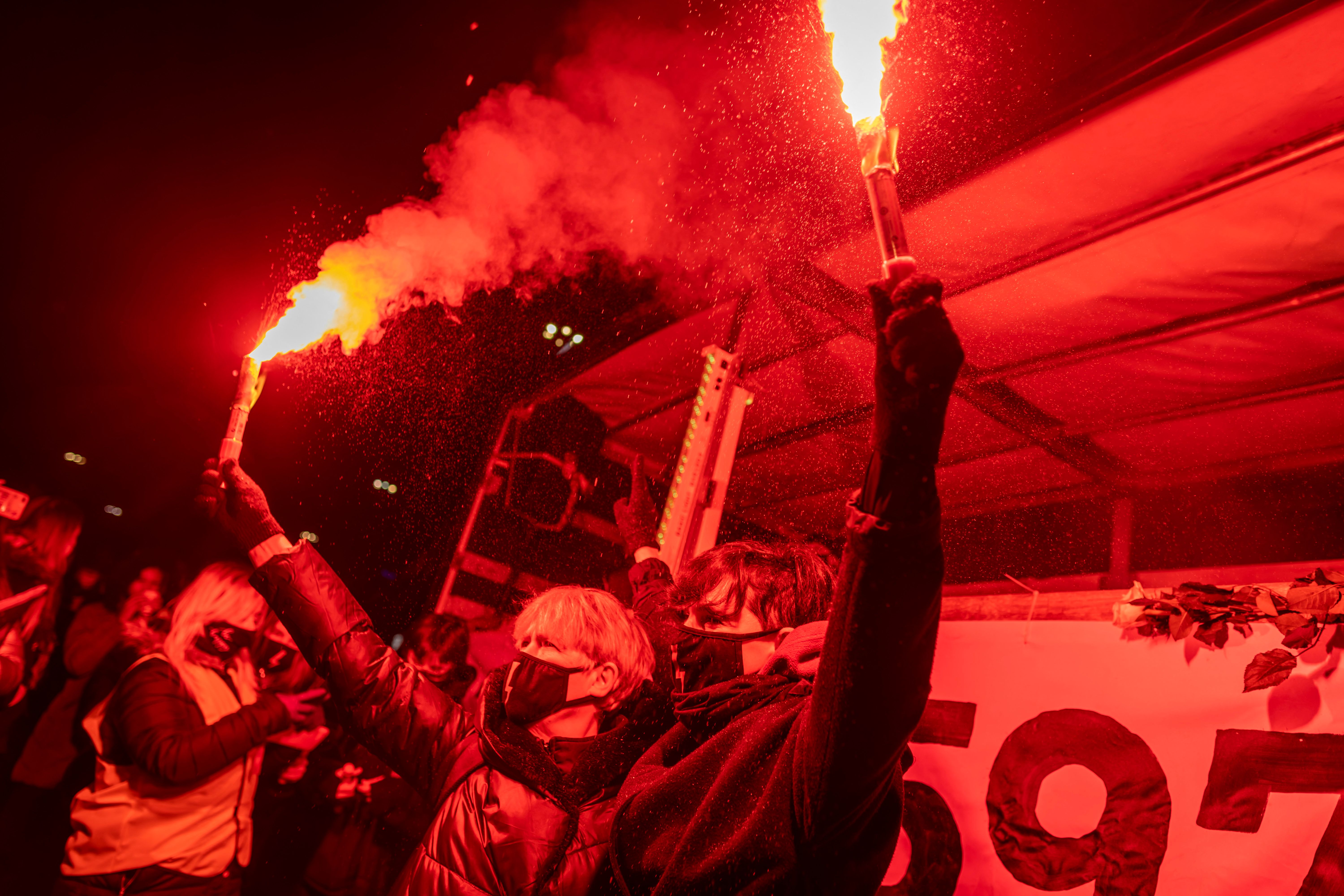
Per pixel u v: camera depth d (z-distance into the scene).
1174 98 1.95
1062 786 1.77
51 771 3.63
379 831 3.02
